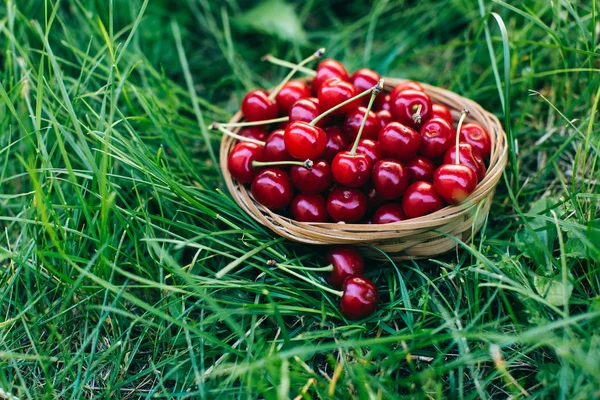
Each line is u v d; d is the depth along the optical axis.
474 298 0.59
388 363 0.55
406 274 0.61
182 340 0.59
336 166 0.59
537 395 0.54
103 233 0.58
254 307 0.58
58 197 0.62
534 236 0.57
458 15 0.76
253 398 0.56
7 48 0.66
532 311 0.56
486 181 0.58
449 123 0.62
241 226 0.63
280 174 0.60
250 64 0.77
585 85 0.68
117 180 0.65
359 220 0.62
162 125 0.65
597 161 0.63
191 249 0.64
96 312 0.60
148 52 0.74
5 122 0.66
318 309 0.59
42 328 0.60
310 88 0.67
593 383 0.53
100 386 0.58
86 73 0.70
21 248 0.60
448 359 0.58
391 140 0.59
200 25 0.78
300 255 0.62
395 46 0.75
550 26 0.72
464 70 0.71
